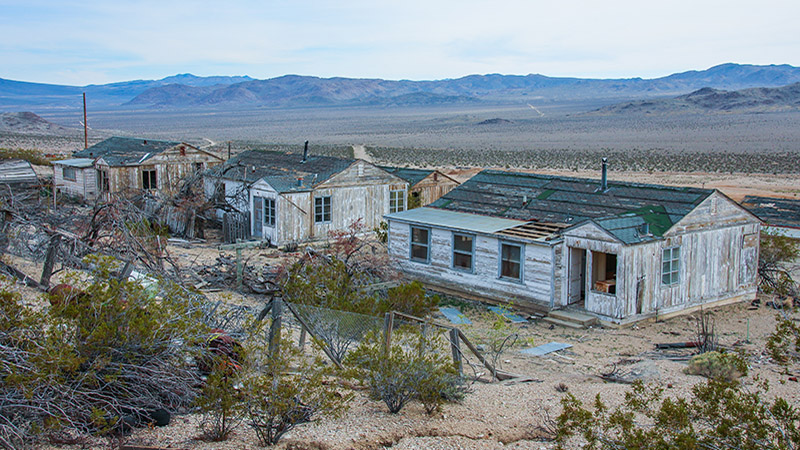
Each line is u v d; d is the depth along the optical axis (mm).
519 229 21734
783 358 14734
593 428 10234
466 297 22531
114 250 18547
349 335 14617
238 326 12797
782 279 23734
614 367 14555
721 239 21516
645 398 12070
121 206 21359
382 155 93875
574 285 20656
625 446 9000
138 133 171625
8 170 37344
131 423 9023
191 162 40594
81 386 8750
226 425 9562
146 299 9992
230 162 36500
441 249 23219
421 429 9992
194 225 31062
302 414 9641
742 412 9312
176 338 10023
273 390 9172
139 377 9156
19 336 8828
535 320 19812
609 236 18781
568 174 68938
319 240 31141
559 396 12219
